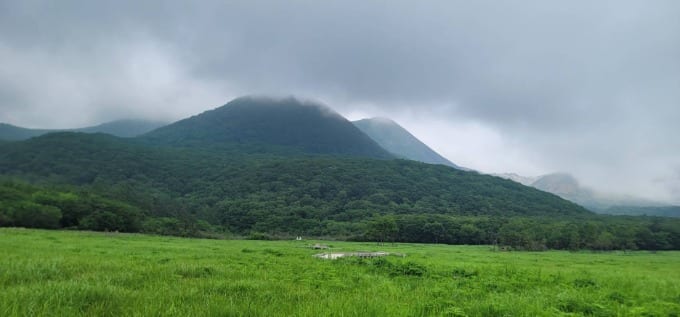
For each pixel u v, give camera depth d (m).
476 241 106.25
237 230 119.12
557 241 93.19
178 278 13.23
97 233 64.81
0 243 28.75
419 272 20.03
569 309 11.43
